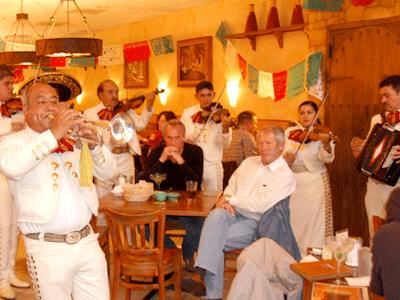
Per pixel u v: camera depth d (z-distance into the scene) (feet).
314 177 13.12
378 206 11.46
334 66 16.06
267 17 21.07
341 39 15.78
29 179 6.52
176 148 12.19
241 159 17.47
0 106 11.54
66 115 6.04
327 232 13.23
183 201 11.10
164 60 28.53
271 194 10.32
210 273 10.07
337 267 7.43
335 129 16.12
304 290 7.23
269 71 21.56
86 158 6.75
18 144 6.55
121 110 14.66
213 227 10.11
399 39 14.06
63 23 29.60
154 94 14.70
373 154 11.27
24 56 15.43
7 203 11.18
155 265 9.45
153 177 11.65
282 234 10.27
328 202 13.28
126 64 32.01
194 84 25.85
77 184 6.92
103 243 11.40
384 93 10.97
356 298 6.56
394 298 5.82
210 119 15.72
